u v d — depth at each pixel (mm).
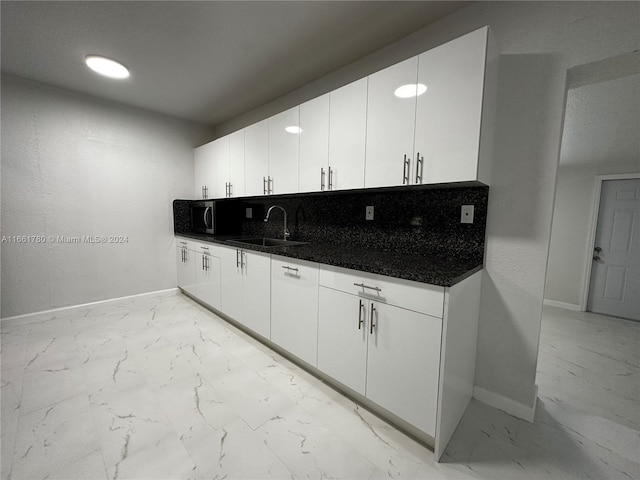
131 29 1777
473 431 1419
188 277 3287
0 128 2379
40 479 1120
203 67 2244
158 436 1341
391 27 1758
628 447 1328
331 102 1845
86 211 2873
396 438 1362
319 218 2543
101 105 2885
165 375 1841
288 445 1306
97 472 1154
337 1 1533
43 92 2553
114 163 3018
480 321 1626
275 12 1623
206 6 1568
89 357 2041
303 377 1846
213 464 1201
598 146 2924
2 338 2301
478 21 1535
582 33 1266
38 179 2586
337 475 1165
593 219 3426
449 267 1420
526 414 1505
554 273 3752
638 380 1913
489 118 1372
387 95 1545
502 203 1512
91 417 1453
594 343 2533
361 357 1497
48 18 1665
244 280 2361
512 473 1186
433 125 1377
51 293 2725
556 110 1347
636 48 1158
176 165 3488
